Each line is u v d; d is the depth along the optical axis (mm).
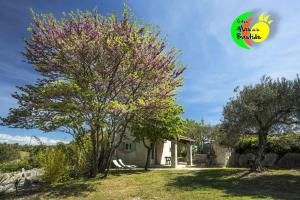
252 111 16688
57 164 16031
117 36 15359
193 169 22938
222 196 11594
